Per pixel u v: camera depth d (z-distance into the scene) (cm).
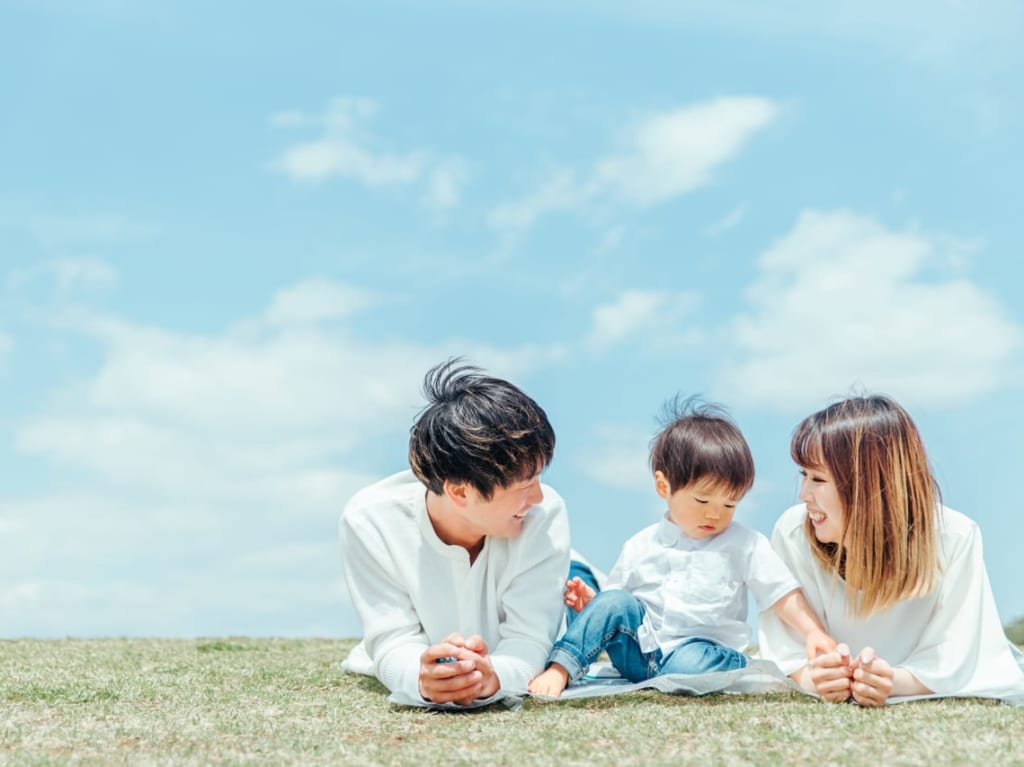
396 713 309
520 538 354
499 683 319
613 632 347
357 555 360
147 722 293
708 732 266
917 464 333
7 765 236
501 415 322
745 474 353
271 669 414
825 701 319
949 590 336
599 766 230
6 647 517
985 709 298
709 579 358
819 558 353
